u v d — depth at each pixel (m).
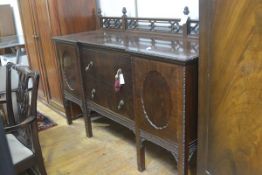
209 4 1.04
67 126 2.76
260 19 0.85
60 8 2.54
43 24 2.79
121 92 1.96
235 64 0.98
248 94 0.96
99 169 2.05
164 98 1.57
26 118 1.56
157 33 2.13
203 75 1.16
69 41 2.30
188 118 1.49
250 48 0.91
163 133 1.65
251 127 0.97
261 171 0.97
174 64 1.43
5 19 4.66
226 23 0.98
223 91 1.06
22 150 1.55
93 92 2.28
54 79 2.95
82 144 2.41
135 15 2.43
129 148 2.29
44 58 3.00
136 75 1.71
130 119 1.95
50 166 2.12
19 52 3.67
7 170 0.90
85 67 2.29
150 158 2.13
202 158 1.28
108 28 2.66
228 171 1.12
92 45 2.06
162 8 2.17
